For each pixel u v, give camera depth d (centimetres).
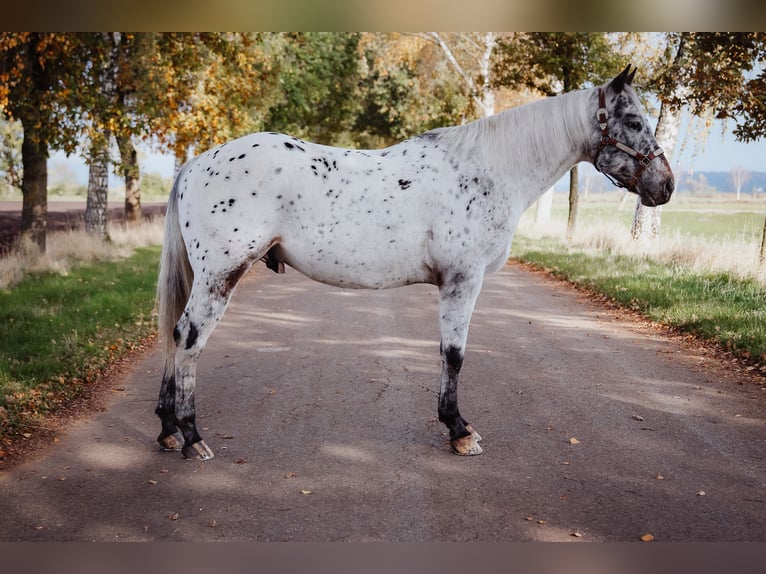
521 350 700
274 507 362
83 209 2836
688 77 1060
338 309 945
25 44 1031
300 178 421
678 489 382
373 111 3291
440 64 2644
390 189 430
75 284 1006
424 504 365
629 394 552
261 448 446
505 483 391
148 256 1418
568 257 1388
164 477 400
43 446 441
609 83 452
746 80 1005
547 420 495
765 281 920
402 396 554
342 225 425
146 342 737
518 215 460
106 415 505
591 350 698
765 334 666
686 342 715
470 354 684
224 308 428
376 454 436
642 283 991
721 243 1267
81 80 1134
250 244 418
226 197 415
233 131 1523
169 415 443
